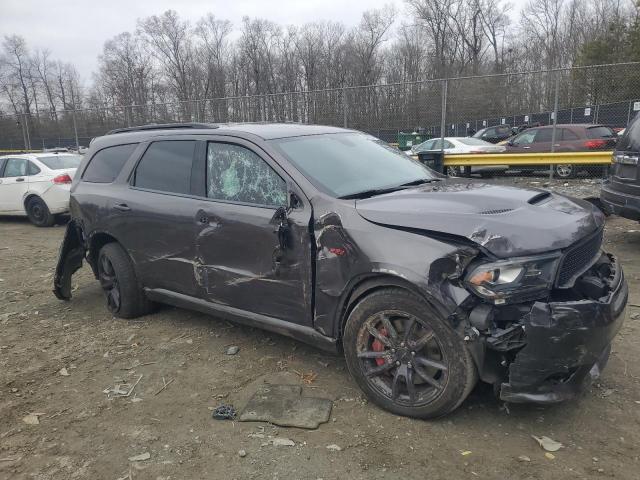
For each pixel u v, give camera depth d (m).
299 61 49.31
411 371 3.12
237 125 4.40
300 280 3.54
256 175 3.87
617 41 34.38
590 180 12.74
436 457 2.84
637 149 6.14
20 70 64.25
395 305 3.08
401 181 4.02
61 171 11.01
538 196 3.41
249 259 3.83
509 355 2.87
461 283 2.84
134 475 2.82
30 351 4.52
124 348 4.47
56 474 2.87
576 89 12.62
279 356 4.14
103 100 55.09
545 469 2.71
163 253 4.50
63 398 3.69
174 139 4.56
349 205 3.34
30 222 11.91
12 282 6.76
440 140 13.40
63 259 5.49
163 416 3.39
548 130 13.68
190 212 4.20
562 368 2.75
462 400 2.99
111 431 3.25
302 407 3.36
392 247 3.04
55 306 5.71
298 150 3.91
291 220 3.53
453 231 2.89
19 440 3.20
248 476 2.77
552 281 2.84
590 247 3.22
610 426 3.05
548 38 52.66
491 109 12.94
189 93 53.41
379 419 3.21
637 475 2.65
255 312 3.93
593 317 2.73
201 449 3.02
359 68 48.34
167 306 5.44
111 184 5.00
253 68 50.03
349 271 3.23
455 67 53.06
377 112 13.41
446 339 2.92
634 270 6.00
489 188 3.62
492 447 2.90
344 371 3.84
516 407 3.27
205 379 3.85
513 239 2.82
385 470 2.76
